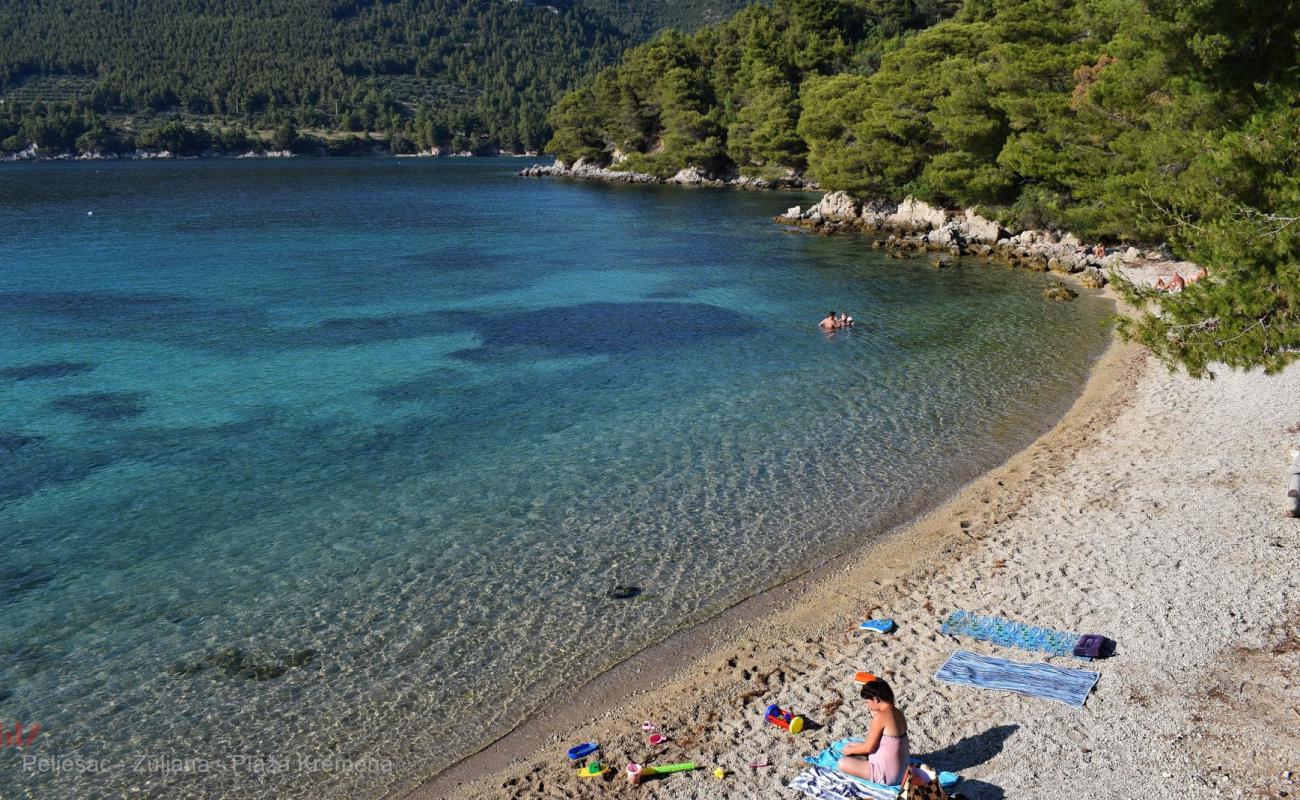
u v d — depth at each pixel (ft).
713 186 452.76
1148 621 54.39
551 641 59.67
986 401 105.91
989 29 279.28
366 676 56.24
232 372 123.44
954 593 61.36
